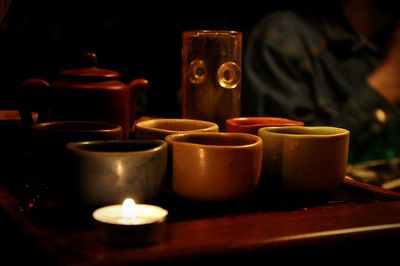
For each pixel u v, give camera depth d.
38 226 0.91
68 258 0.77
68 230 0.89
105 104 1.28
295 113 2.66
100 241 0.83
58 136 1.04
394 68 2.82
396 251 0.96
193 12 2.59
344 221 0.96
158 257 0.79
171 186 1.09
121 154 0.95
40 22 2.16
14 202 1.05
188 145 1.00
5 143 1.34
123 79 2.47
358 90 2.80
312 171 1.09
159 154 0.99
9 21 2.06
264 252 0.85
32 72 2.14
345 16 2.78
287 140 1.09
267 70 2.63
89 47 2.34
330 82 2.77
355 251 0.92
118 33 2.41
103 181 0.95
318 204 1.11
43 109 1.37
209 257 0.82
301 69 2.69
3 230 1.03
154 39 2.50
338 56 2.79
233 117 1.41
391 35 2.86
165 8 2.51
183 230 0.89
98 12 2.34
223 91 1.39
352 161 2.76
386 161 2.05
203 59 1.38
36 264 0.84
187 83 1.42
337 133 1.15
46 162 1.07
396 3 2.78
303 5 2.79
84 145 1.00
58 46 2.21
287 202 1.10
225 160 0.98
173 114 2.57
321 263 0.90
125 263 0.77
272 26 2.68
